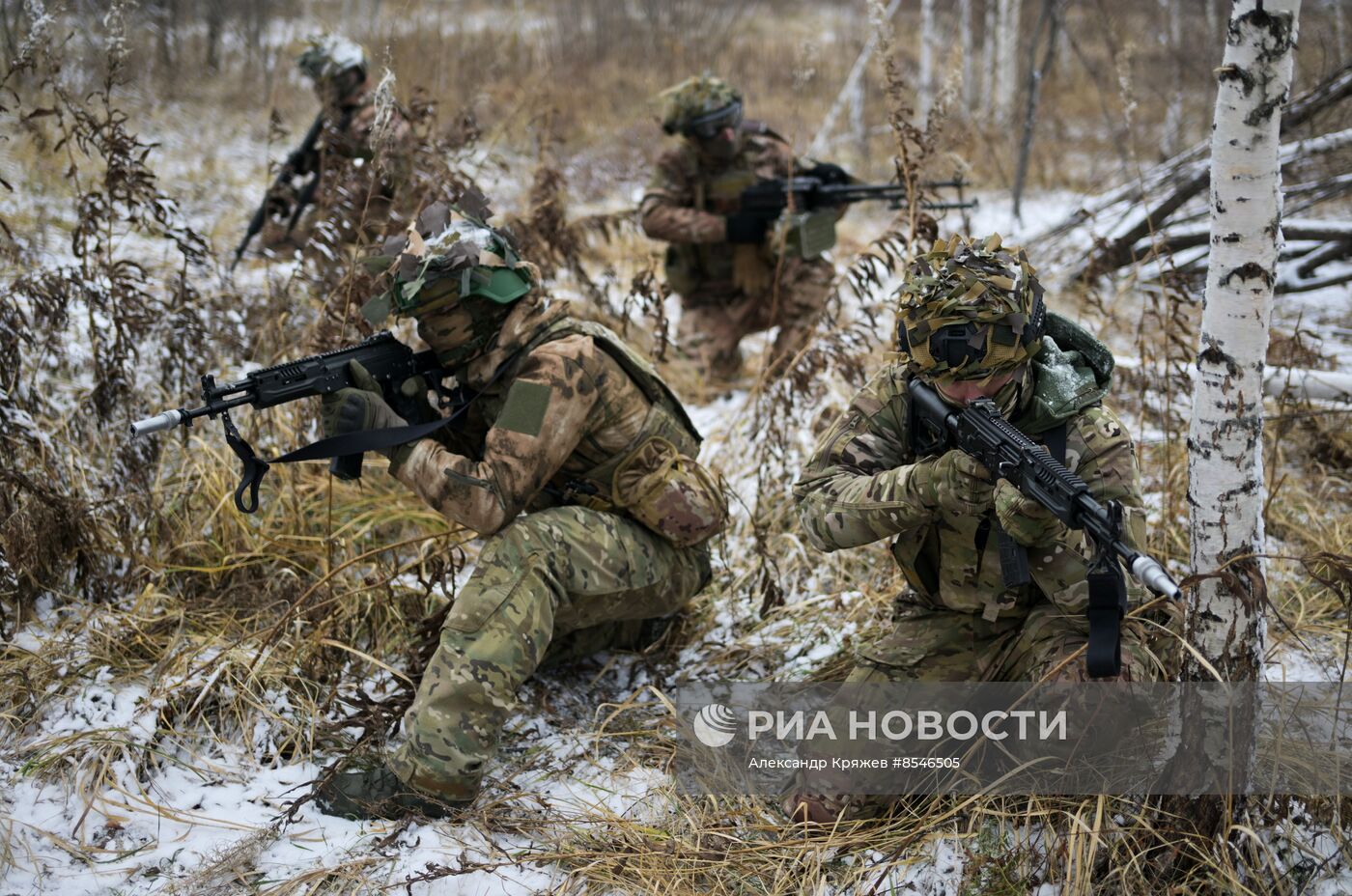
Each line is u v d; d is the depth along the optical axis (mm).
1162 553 3467
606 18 15258
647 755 2912
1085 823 2385
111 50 3652
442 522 3828
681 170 5363
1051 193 9414
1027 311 2363
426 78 10195
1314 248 6309
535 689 3148
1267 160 2062
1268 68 2023
